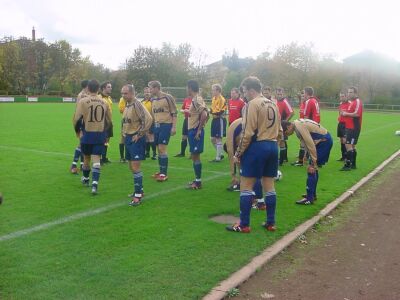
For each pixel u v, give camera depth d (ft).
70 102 190.29
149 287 13.30
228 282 13.91
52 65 233.76
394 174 35.73
